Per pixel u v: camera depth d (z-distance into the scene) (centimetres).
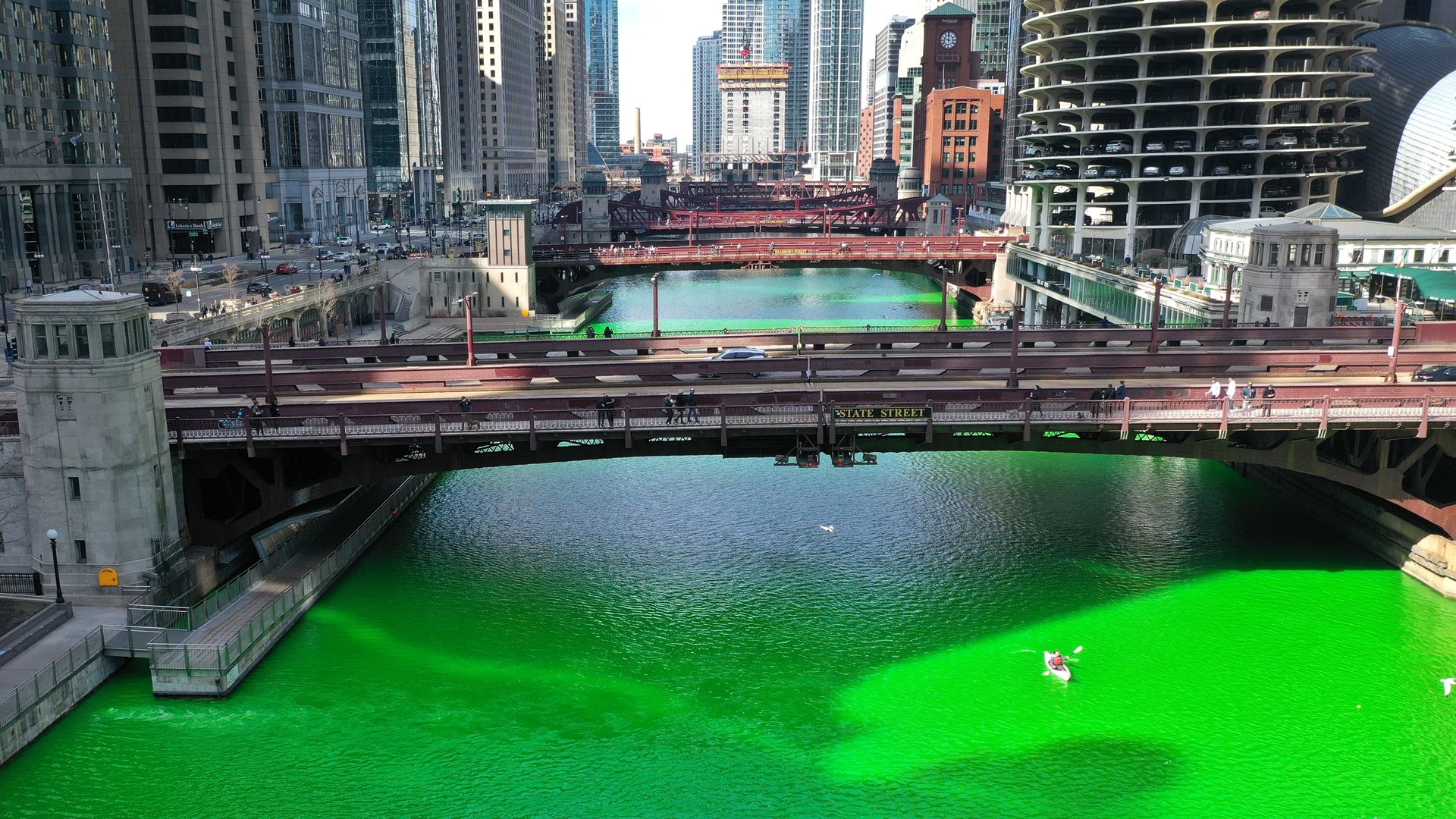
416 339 13638
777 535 6875
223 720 4616
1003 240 18250
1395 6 18962
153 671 4722
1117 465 8538
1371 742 4491
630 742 4512
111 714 4638
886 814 4069
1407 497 5816
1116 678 4981
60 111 14075
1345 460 6256
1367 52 14325
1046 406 5528
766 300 19100
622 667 5125
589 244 18562
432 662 5134
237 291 13312
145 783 4191
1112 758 4397
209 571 5575
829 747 4488
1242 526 7050
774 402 5803
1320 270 8794
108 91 14962
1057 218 17038
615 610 5725
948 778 4275
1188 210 15600
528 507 7481
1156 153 14738
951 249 17775
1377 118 15925
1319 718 4656
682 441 5728
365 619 5591
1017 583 6044
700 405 5766
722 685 4959
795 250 17375
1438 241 11112
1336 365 7238
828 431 5519
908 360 7275
